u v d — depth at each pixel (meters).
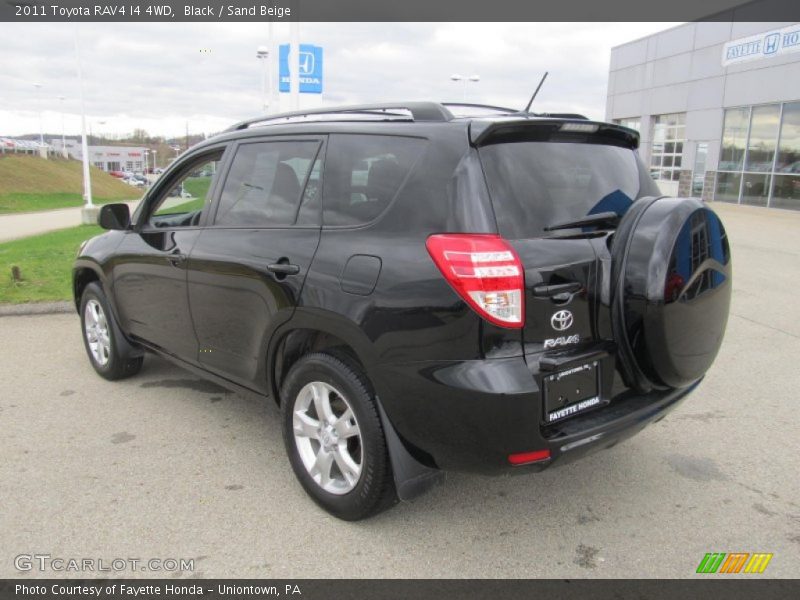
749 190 19.47
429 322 2.54
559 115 3.20
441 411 2.55
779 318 6.86
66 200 54.06
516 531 3.02
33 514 3.14
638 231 2.79
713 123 20.92
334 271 2.89
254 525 3.06
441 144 2.73
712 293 2.96
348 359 2.92
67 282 8.52
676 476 3.54
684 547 2.90
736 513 3.17
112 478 3.50
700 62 21.42
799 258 10.40
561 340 2.63
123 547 2.89
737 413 4.41
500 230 2.56
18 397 4.68
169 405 4.54
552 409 2.58
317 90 19.09
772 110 18.41
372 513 2.96
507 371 2.46
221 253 3.57
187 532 3.00
